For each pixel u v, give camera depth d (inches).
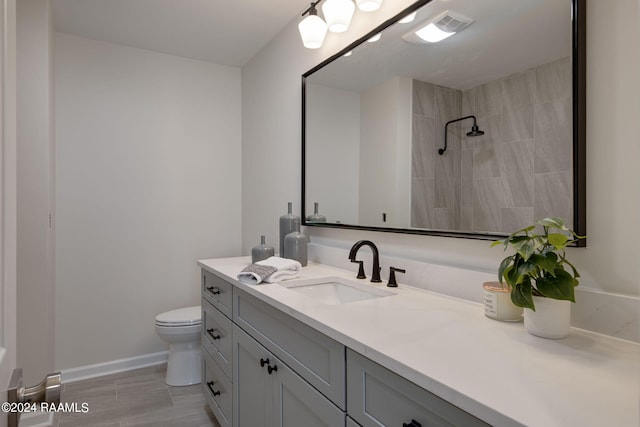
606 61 36.9
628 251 35.5
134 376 102.7
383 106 64.4
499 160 46.4
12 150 22.5
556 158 40.3
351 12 65.7
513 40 44.9
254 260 81.1
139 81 109.0
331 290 67.1
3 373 19.5
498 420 22.7
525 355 31.6
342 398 37.6
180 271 115.6
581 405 23.5
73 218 100.5
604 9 37.0
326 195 79.6
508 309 40.8
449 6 53.1
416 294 53.8
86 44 101.8
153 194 111.3
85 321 102.1
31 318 75.9
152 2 84.7
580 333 37.1
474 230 49.5
